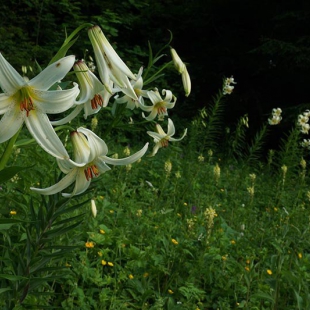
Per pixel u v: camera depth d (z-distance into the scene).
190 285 1.47
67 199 1.01
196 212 2.32
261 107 5.77
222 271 1.65
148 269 1.57
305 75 5.45
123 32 6.23
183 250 1.61
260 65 5.59
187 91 1.11
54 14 5.85
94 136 0.80
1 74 0.63
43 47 4.96
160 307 1.34
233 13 5.96
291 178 3.45
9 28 4.66
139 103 1.12
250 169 3.65
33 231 1.32
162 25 6.38
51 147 0.66
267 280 1.46
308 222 2.19
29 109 0.64
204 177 2.97
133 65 5.27
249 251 1.84
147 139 4.33
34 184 1.57
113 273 1.55
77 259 1.54
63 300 1.37
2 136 0.65
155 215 1.99
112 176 2.42
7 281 1.06
